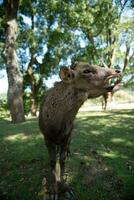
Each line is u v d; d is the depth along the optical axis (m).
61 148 0.99
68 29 4.07
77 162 1.20
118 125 1.81
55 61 4.19
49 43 4.07
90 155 1.28
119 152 1.32
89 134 1.60
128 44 4.42
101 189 1.03
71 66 0.91
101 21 4.19
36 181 1.10
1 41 3.54
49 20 4.04
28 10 3.95
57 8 3.92
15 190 1.07
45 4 3.95
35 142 1.50
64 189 1.01
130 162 1.21
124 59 4.49
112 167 1.16
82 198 0.98
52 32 4.02
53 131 0.93
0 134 1.75
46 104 0.94
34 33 3.96
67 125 0.93
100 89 0.88
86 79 0.87
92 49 4.32
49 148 0.97
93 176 1.10
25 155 1.33
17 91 2.33
